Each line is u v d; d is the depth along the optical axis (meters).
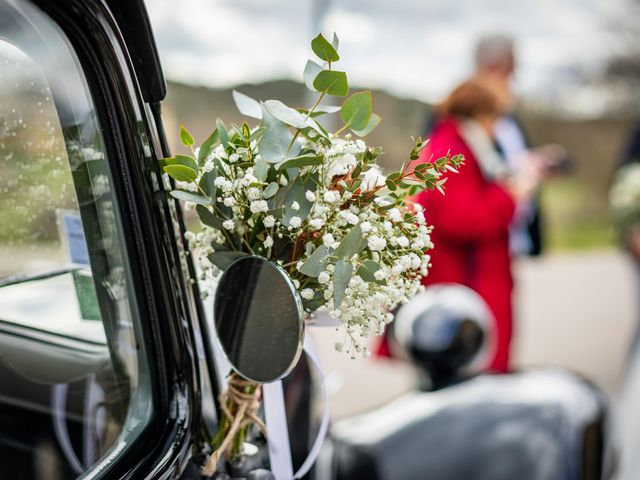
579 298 8.40
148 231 1.09
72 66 1.04
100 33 1.02
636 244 4.26
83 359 1.18
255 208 1.08
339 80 1.13
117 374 1.16
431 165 1.15
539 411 1.88
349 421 2.01
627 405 3.59
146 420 1.12
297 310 1.07
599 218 14.17
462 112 3.48
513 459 1.80
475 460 1.81
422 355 2.11
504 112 3.69
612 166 15.37
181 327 1.12
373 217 1.14
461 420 1.88
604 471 1.88
